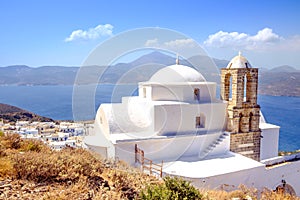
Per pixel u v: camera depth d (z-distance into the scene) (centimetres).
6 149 959
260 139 1912
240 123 1858
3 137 1102
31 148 1027
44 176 661
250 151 1867
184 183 656
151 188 650
